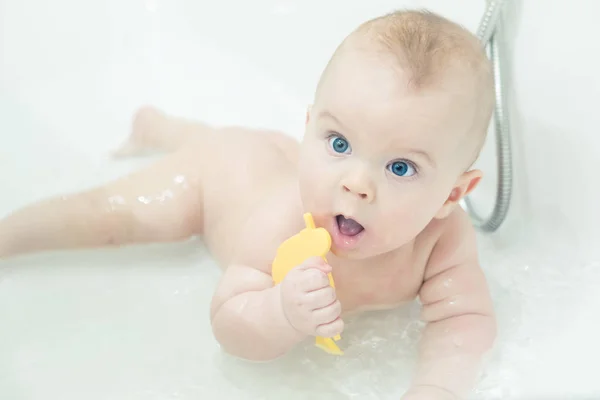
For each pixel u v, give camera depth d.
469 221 1.08
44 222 1.14
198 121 1.51
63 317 1.09
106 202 1.17
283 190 1.08
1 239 1.14
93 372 1.00
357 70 0.87
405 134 0.84
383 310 1.10
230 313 0.98
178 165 1.20
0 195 1.33
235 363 1.03
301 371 1.02
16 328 1.06
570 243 1.16
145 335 1.07
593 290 1.09
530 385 0.96
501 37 1.21
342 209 0.87
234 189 1.13
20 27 1.61
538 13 1.17
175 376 1.01
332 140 0.88
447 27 0.91
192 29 1.72
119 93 1.62
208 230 1.17
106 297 1.13
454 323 1.02
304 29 1.57
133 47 1.70
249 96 1.64
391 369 1.03
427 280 1.05
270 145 1.22
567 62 1.14
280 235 1.01
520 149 1.24
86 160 1.44
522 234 1.23
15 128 1.49
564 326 1.05
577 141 1.13
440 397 0.94
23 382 0.98
